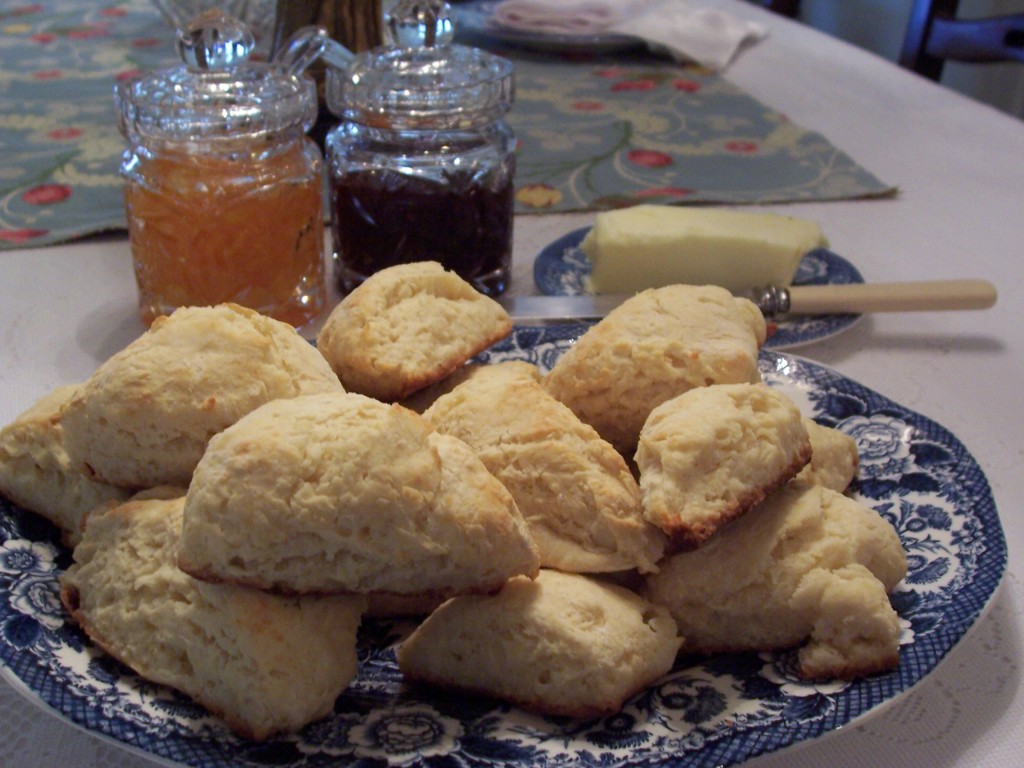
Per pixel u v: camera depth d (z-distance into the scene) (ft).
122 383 0.98
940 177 2.06
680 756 0.81
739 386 1.00
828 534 0.95
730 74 2.65
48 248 1.73
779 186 1.98
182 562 0.86
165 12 2.61
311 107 1.49
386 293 1.20
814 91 2.53
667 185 1.98
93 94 2.41
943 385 1.43
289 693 0.84
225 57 1.46
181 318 1.02
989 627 1.03
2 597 0.94
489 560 0.88
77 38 2.85
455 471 0.90
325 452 0.86
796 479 1.03
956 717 0.94
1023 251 1.78
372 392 1.17
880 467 1.15
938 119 2.36
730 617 0.95
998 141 2.23
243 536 0.85
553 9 2.75
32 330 1.50
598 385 1.09
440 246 1.53
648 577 0.97
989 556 1.00
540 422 0.99
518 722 0.87
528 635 0.88
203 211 1.39
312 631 0.87
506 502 0.90
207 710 0.86
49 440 1.04
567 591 0.91
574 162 2.08
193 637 0.86
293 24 1.95
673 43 2.69
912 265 1.73
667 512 0.91
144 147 1.42
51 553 1.02
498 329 1.27
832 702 0.86
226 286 1.44
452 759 0.82
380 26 1.96
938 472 1.12
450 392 1.09
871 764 0.90
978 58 2.68
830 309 1.53
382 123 1.50
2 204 1.85
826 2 4.66
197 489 0.87
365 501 0.86
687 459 0.93
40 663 0.88
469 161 1.52
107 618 0.91
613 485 0.96
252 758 0.81
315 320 1.53
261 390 0.99
